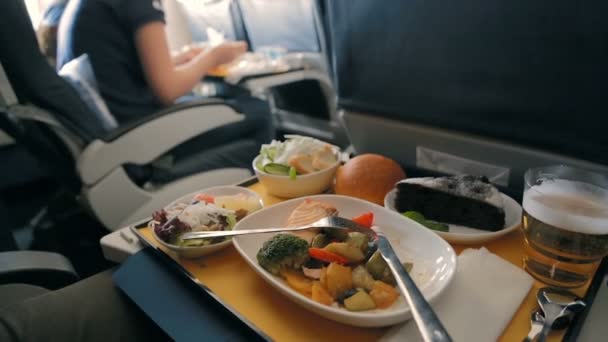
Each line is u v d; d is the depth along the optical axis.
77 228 1.70
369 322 0.44
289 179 0.74
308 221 0.60
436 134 0.69
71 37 1.15
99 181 1.14
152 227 0.65
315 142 0.81
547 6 0.50
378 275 0.51
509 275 0.52
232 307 0.51
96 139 1.10
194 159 1.36
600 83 0.49
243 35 2.13
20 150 2.06
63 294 0.65
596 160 0.54
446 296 0.49
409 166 0.80
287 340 0.46
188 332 0.50
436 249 0.55
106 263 1.50
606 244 0.47
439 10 0.60
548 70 0.53
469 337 0.44
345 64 0.76
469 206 0.62
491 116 0.61
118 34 1.20
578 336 0.44
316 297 0.48
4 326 0.59
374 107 0.75
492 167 0.67
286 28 1.84
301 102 1.93
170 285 0.58
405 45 0.66
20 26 0.96
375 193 0.71
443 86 0.64
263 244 0.57
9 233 1.42
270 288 0.55
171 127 1.22
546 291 0.49
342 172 0.74
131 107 1.27
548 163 0.59
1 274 0.68
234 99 1.64
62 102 1.06
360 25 0.70
